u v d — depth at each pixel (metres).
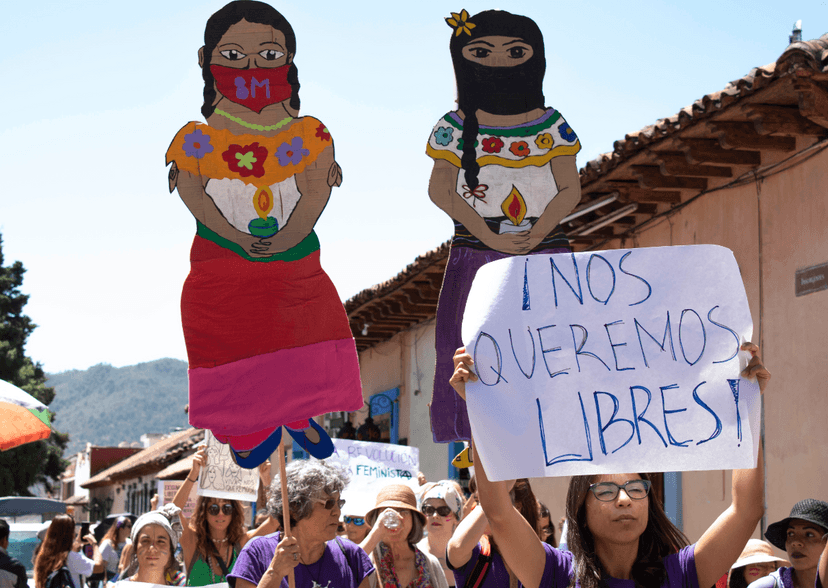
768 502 7.50
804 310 7.16
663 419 2.92
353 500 7.20
